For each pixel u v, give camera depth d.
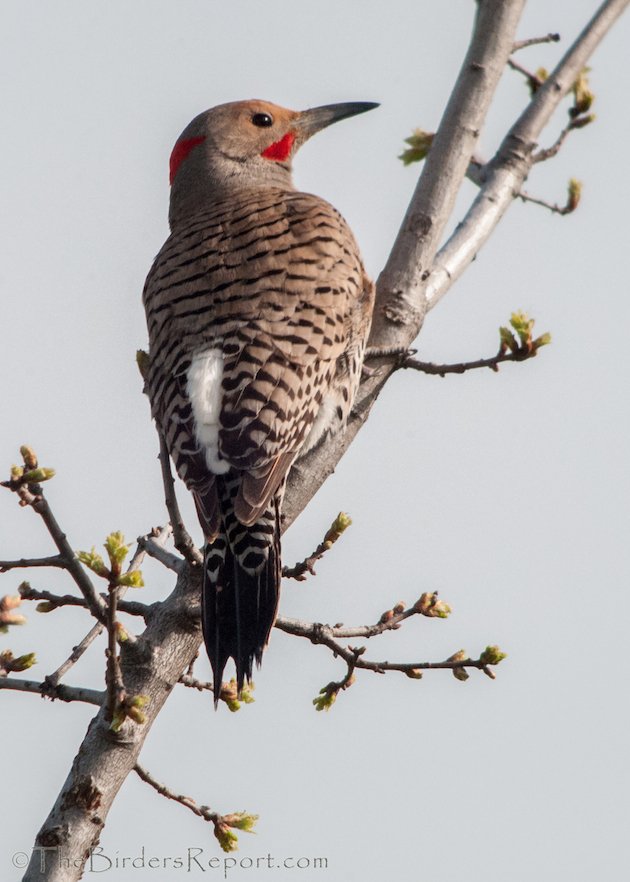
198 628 9.25
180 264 10.98
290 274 10.66
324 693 10.30
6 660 9.77
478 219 11.80
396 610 10.10
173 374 10.18
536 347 10.45
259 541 9.35
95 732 8.88
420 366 10.76
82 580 8.38
